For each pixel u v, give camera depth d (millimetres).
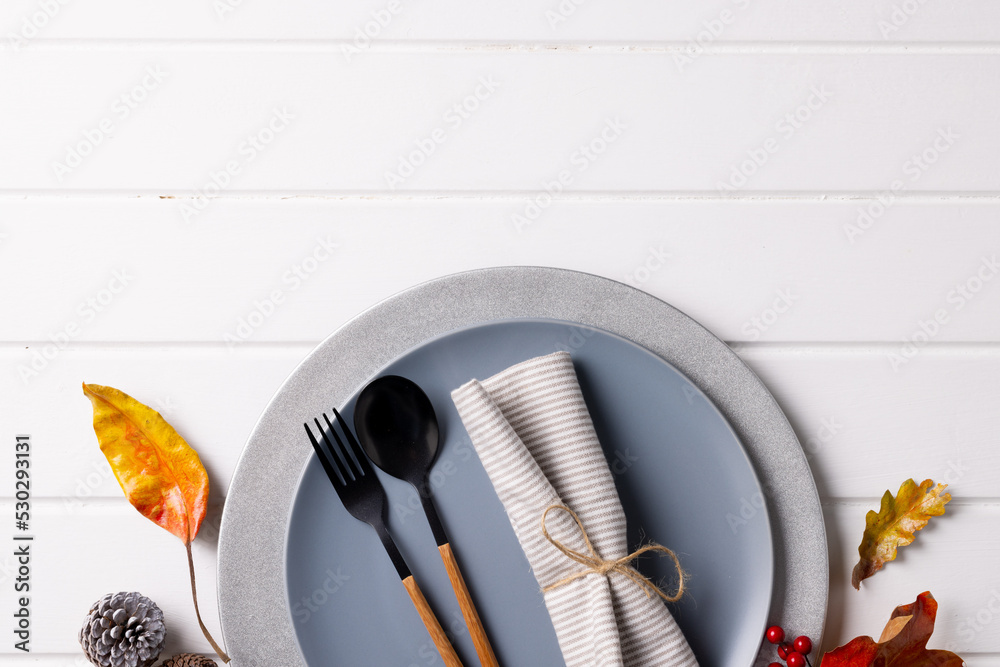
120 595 583
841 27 638
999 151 635
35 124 630
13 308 625
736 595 577
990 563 613
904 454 622
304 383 585
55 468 619
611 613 523
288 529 564
